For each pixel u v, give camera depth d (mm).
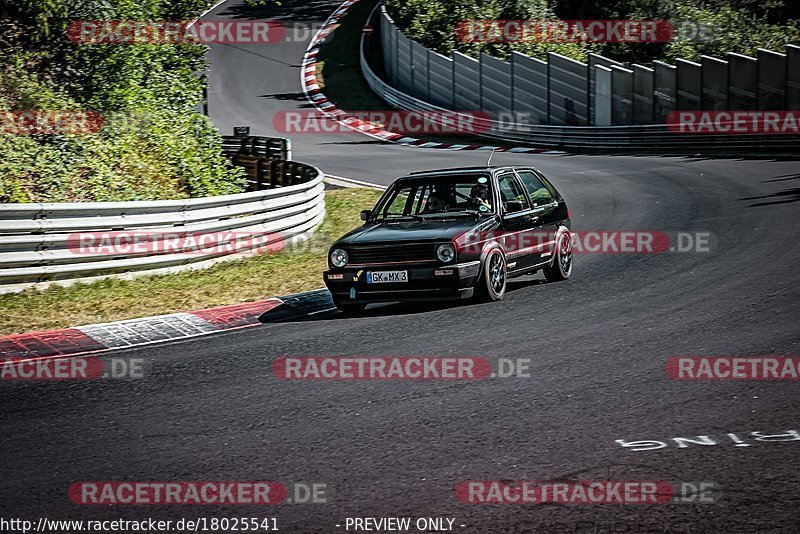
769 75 114562
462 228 38656
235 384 27891
